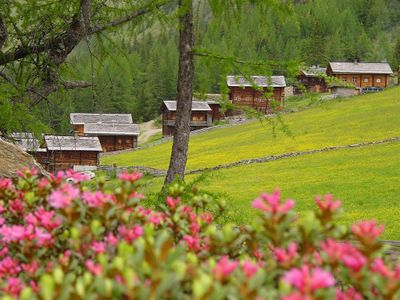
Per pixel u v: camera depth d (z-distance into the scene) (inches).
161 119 4232.3
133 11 443.2
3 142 347.3
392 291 87.9
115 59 456.4
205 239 134.7
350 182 1408.7
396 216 1040.8
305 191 1371.8
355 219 1047.6
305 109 2942.9
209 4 404.8
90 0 430.0
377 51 5378.9
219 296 81.3
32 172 171.5
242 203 1283.2
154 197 316.2
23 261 124.3
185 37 433.1
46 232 125.7
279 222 107.9
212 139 2723.9
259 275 88.4
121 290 88.0
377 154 1724.9
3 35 434.3
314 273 84.1
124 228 121.3
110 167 2428.6
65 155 2568.9
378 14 6102.4
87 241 116.8
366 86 3818.9
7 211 152.6
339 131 2236.7
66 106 495.8
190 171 1936.5
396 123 2203.5
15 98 443.2
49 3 433.1
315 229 105.8
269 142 2298.2
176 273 86.7
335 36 4970.5
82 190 149.5
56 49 462.0
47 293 86.0
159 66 4370.1
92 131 3373.5
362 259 92.2
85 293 88.6
